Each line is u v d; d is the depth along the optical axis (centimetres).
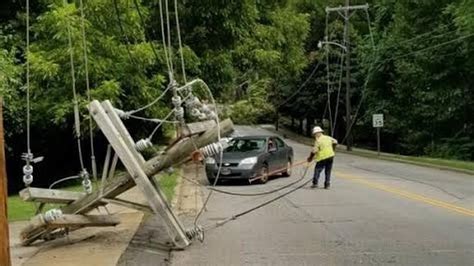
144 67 2070
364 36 5525
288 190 1823
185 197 1681
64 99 1880
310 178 2217
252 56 2742
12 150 2205
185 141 941
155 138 2658
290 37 3119
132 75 2014
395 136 5166
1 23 2030
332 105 5628
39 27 1883
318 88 5697
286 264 858
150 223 1196
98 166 2438
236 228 1167
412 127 4466
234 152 2042
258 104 5756
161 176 2127
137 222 1203
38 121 1978
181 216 1328
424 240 1024
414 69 4150
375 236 1063
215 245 1006
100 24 1898
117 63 1978
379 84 4769
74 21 1805
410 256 900
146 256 916
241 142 2114
